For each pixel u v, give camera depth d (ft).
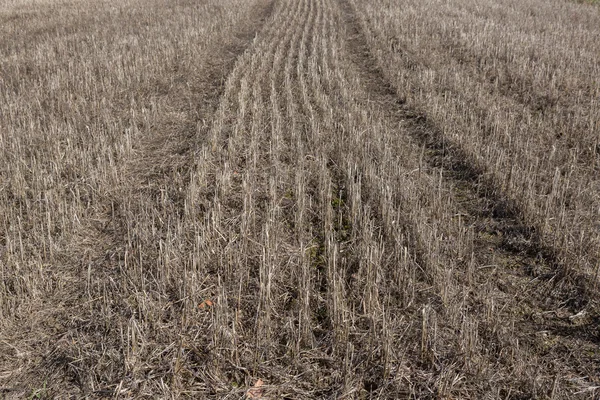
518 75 36.68
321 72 38.78
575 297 15.20
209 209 19.19
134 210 19.99
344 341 13.02
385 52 44.86
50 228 18.57
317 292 15.01
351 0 77.05
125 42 46.85
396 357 12.73
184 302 14.44
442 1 70.28
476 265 16.74
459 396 11.82
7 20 60.08
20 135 26.14
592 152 25.36
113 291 15.07
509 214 19.77
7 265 15.94
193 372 12.43
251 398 11.78
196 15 61.72
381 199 19.40
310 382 12.27
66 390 12.08
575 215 18.84
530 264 16.84
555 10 64.90
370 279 14.97
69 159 23.22
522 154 23.97
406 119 30.60
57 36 49.85
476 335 12.90
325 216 18.97
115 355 12.64
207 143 25.89
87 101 32.14
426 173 23.43
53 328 14.11
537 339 13.69
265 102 32.89
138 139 27.04
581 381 12.30
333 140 25.80
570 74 36.78
